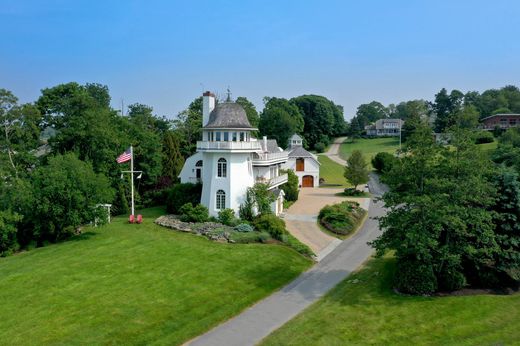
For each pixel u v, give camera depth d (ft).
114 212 186.91
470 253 83.61
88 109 173.78
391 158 284.82
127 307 81.41
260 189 150.10
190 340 71.26
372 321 76.38
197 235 133.80
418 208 87.66
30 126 169.48
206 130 152.25
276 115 370.32
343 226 149.59
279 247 123.13
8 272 103.76
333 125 469.16
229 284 95.25
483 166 85.20
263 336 72.23
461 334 69.87
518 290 90.02
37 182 132.36
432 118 465.47
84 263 107.34
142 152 207.41
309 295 91.71
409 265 90.84
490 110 450.71
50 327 72.90
